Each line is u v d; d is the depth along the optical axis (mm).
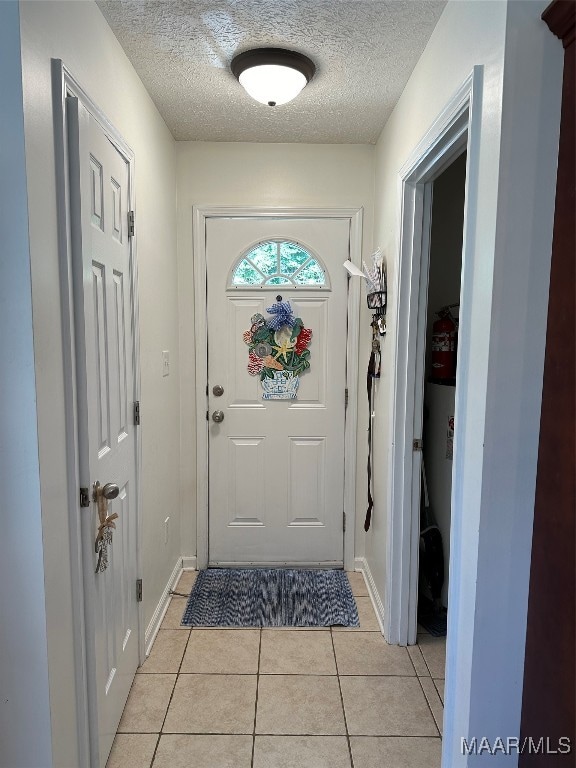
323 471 2832
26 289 1054
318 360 2773
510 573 1210
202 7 1517
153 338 2166
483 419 1186
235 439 2811
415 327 2053
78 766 1340
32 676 1146
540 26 1081
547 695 1142
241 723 1727
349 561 2857
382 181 2447
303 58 1789
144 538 2045
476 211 1241
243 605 2482
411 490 2115
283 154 2648
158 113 2250
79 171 1269
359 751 1618
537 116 1100
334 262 2709
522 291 1142
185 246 2686
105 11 1529
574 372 1049
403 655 2107
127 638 1814
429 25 1601
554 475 1116
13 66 1011
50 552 1156
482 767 1267
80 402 1311
